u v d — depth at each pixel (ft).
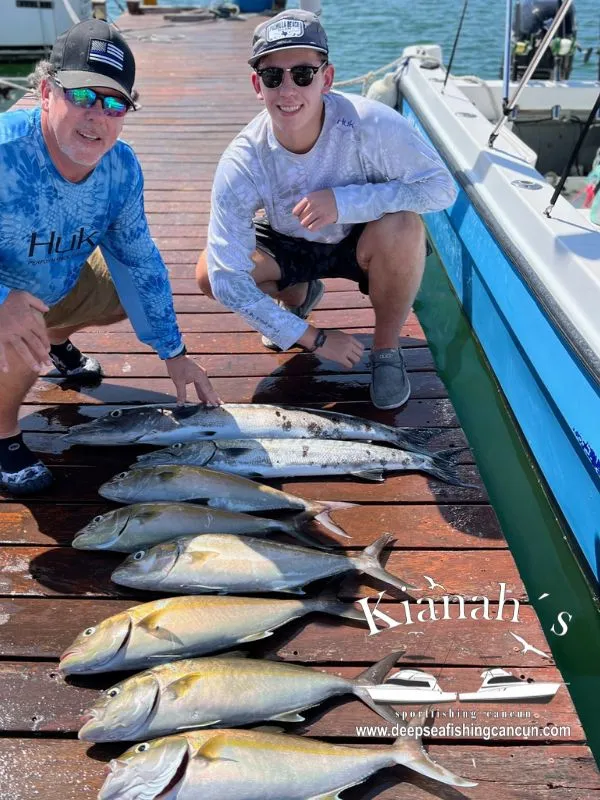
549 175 16.74
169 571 7.79
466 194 14.05
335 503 8.91
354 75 39.99
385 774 6.42
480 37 45.88
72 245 8.46
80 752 6.54
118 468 9.80
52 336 10.68
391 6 54.95
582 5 43.01
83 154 7.47
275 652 7.40
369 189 9.45
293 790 5.99
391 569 8.32
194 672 6.59
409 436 10.21
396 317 10.57
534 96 17.70
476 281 14.49
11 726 6.74
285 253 10.65
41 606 7.87
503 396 13.29
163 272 9.33
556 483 10.77
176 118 24.39
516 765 6.46
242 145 9.43
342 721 6.81
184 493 8.95
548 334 10.34
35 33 43.29
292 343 9.89
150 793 5.84
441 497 9.35
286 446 9.67
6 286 7.77
